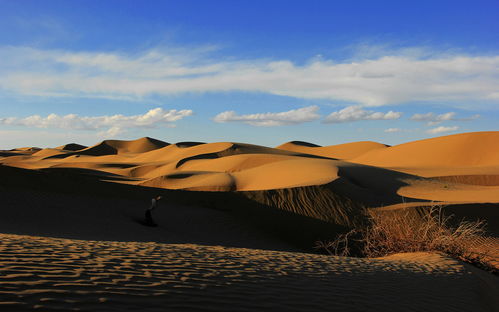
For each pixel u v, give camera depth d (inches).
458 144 3644.2
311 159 2089.1
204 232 845.2
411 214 1037.8
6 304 132.7
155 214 906.7
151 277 195.9
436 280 295.4
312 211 1088.2
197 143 5251.0
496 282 361.1
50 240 300.5
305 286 222.7
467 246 483.2
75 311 137.4
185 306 161.6
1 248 223.9
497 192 1576.0
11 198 748.0
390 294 235.6
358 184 1579.7
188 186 1732.3
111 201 928.3
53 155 5654.5
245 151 3782.0
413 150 3937.0
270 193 1161.4
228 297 182.1
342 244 833.5
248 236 891.4
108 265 211.0
